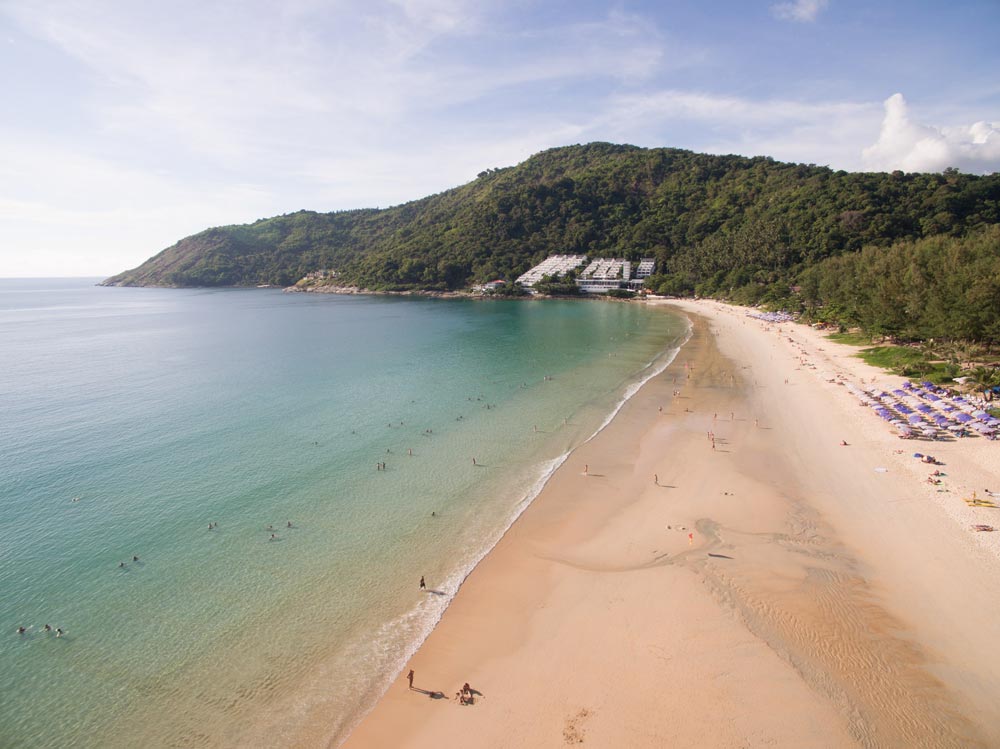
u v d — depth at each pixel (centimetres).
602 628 2745
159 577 3219
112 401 6819
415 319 15988
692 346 10588
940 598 2842
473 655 2602
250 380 7969
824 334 11162
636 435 5456
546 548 3488
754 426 5612
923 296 8175
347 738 2183
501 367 8756
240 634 2764
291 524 3800
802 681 2362
